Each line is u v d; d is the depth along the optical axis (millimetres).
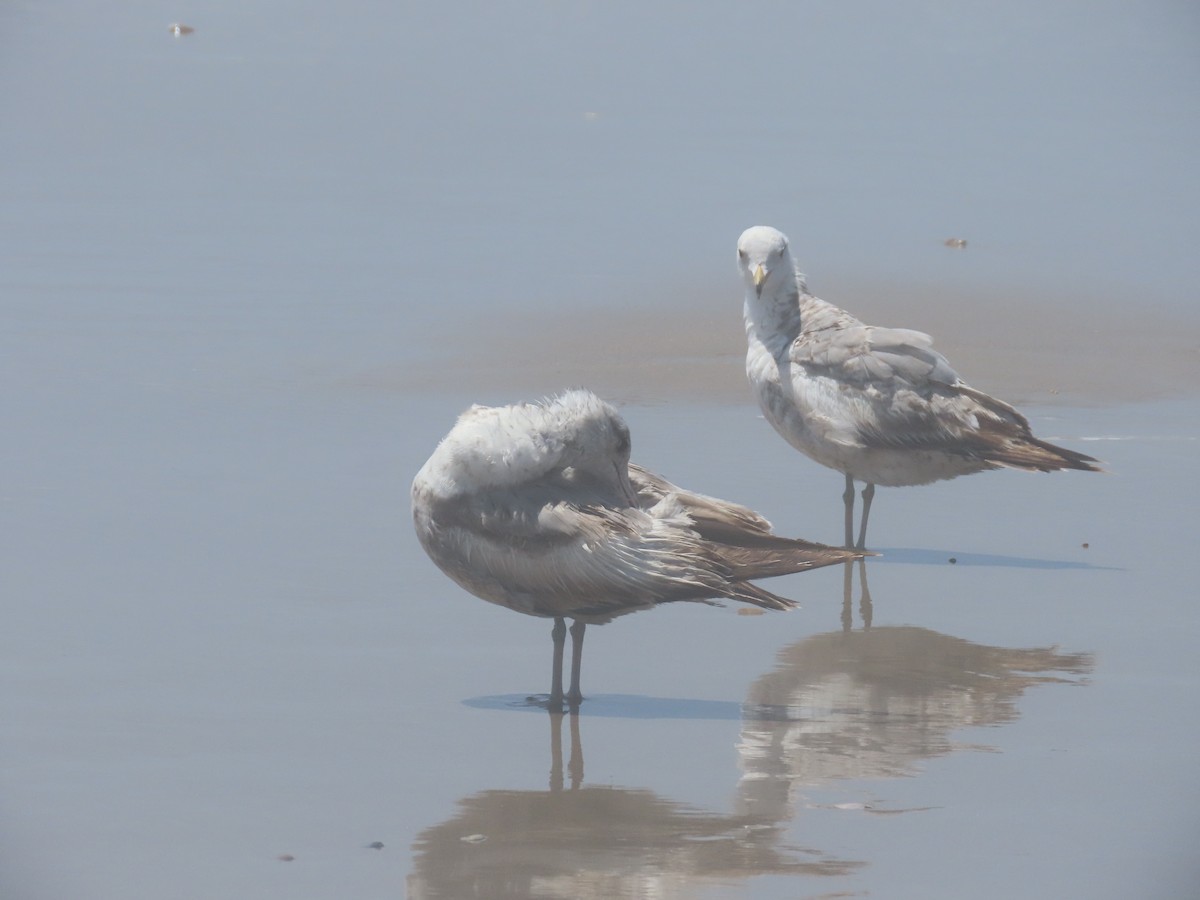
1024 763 10422
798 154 32375
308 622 12609
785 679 12008
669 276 24781
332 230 26750
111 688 11266
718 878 8859
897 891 8734
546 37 42500
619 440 11641
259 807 9656
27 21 41688
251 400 18828
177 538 14250
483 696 11539
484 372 20406
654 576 11195
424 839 9289
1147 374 21141
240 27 42438
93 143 31578
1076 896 8688
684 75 39188
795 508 15969
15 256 24734
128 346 20781
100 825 9367
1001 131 34875
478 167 30812
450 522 11500
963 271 25469
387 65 38938
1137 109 37125
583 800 9852
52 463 16234
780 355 15812
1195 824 9531
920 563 14656
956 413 15125
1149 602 13578
